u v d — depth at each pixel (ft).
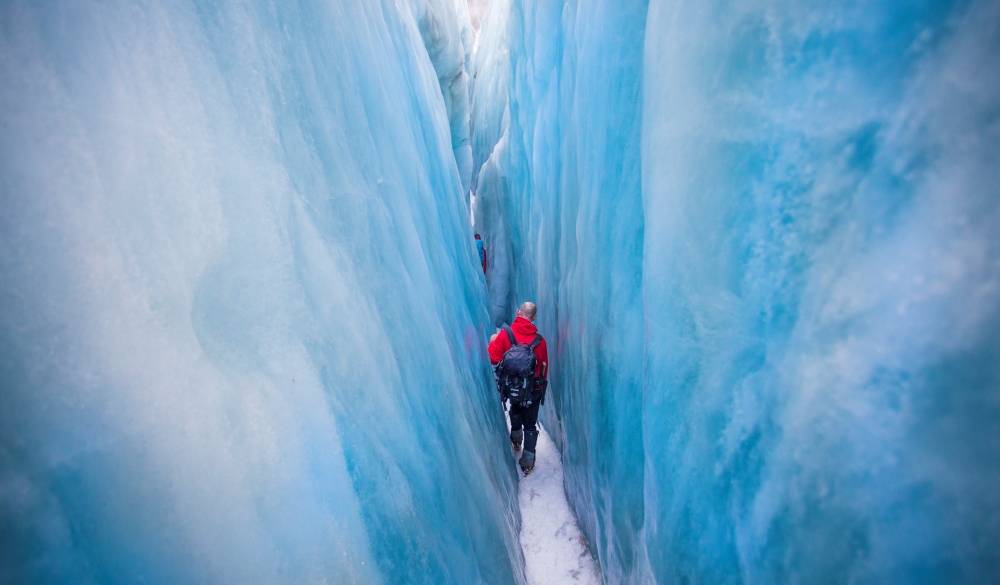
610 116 5.46
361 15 5.46
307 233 2.79
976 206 1.64
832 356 2.07
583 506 7.86
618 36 5.10
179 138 2.02
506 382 8.89
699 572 3.06
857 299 1.97
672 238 3.19
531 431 9.46
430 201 8.00
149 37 1.99
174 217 1.92
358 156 4.07
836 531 2.02
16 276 1.47
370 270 3.65
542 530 8.11
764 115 2.38
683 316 3.12
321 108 3.46
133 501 1.60
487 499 5.17
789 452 2.26
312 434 2.33
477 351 9.23
